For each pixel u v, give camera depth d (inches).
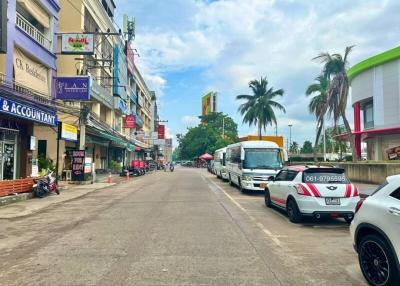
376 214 215.5
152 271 237.6
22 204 586.9
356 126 1491.1
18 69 758.5
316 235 361.1
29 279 222.4
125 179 1301.7
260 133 2087.8
